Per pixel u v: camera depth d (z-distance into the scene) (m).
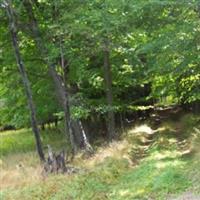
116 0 17.89
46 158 20.17
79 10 21.17
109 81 24.50
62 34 21.67
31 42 25.08
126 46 23.34
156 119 34.97
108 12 19.62
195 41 16.58
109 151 20.17
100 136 27.39
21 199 14.38
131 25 18.45
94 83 25.11
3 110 29.14
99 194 14.38
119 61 26.38
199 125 25.42
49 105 26.91
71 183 15.52
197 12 16.80
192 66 19.34
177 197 12.62
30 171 17.94
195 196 12.40
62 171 17.42
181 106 38.88
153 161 17.33
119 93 28.56
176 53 16.97
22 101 27.31
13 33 19.33
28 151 25.81
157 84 27.61
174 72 18.62
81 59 23.56
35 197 14.49
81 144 22.58
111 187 15.06
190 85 24.42
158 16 17.30
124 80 27.44
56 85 23.16
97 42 22.47
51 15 22.48
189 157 17.56
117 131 27.14
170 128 27.89
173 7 16.73
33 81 25.86
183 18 17.06
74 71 24.58
